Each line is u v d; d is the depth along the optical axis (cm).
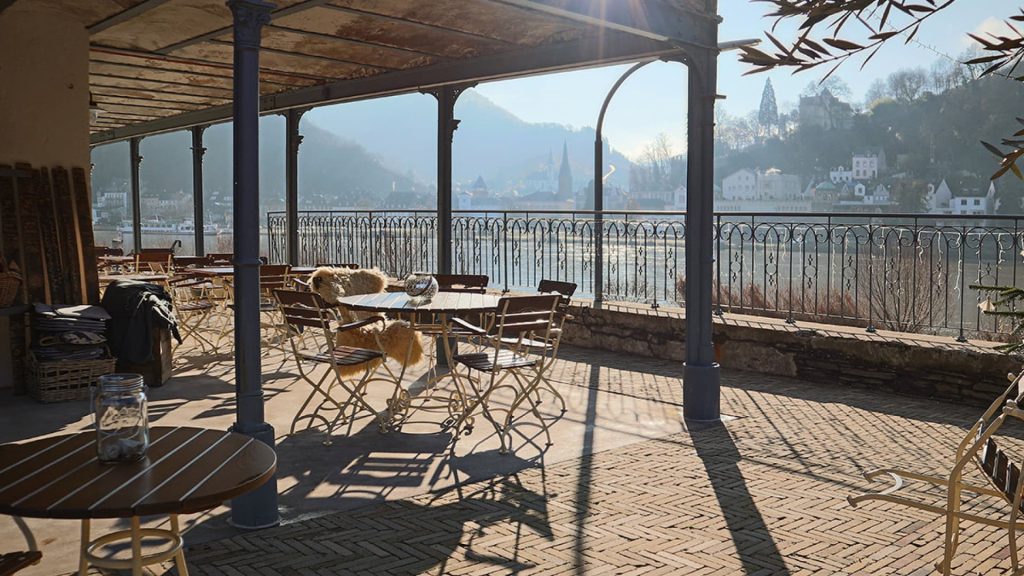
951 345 660
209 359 824
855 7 142
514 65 709
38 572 335
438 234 814
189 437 261
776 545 371
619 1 527
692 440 548
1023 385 266
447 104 798
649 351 856
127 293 682
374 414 560
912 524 396
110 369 659
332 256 1314
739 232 863
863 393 689
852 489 448
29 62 681
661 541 375
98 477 221
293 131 1064
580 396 680
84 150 722
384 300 590
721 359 796
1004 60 143
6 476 221
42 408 616
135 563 241
